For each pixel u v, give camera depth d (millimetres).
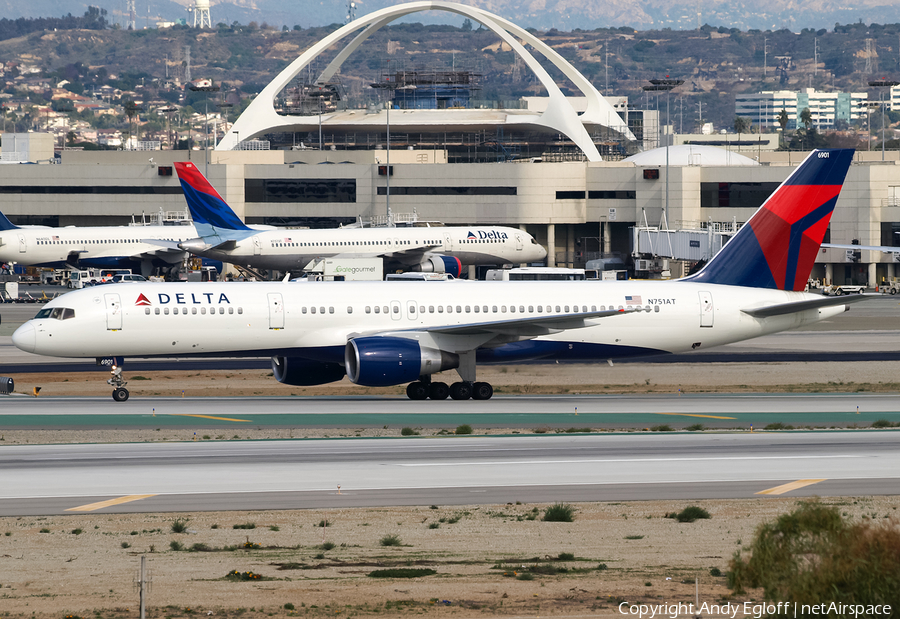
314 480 136625
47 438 167250
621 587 90688
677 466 146000
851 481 137125
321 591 89812
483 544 107375
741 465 146750
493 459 150375
